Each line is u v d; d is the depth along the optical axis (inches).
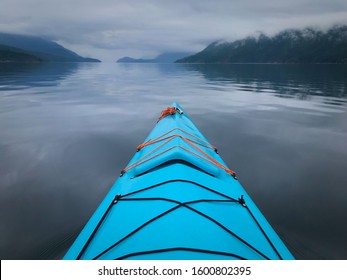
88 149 232.1
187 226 81.4
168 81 975.0
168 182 104.7
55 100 473.7
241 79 1045.8
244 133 278.1
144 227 83.9
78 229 125.6
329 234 121.9
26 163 200.4
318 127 295.9
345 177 177.9
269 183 170.9
